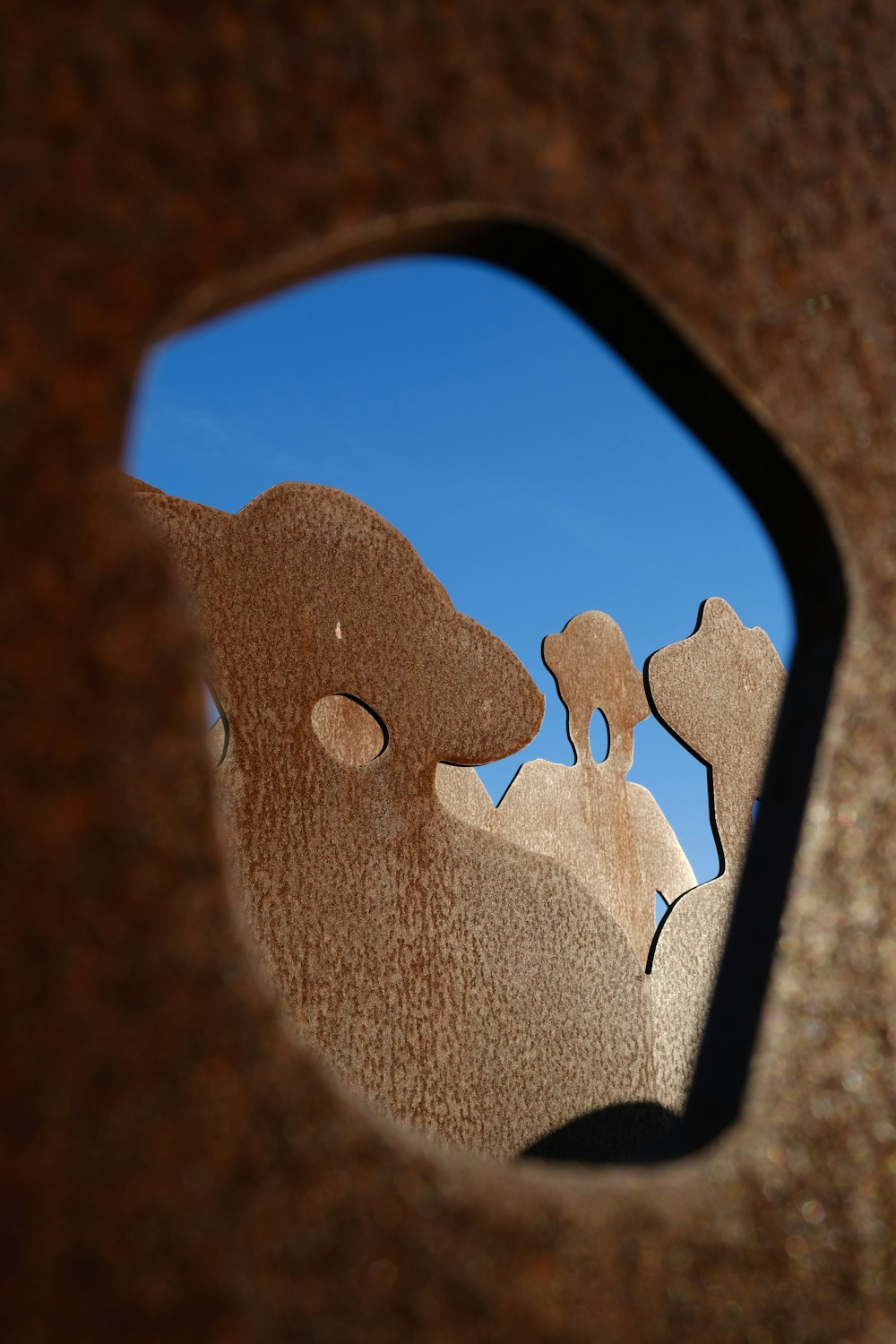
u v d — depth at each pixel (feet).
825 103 3.04
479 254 2.68
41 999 1.90
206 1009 2.02
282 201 2.23
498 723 8.66
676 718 11.42
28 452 1.99
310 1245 2.03
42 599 1.98
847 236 3.00
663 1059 9.25
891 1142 2.62
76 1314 1.84
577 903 8.91
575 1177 2.34
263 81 2.25
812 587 3.06
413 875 8.04
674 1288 2.32
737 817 11.55
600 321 2.88
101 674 2.01
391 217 2.34
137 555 2.07
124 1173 1.91
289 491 8.21
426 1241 2.13
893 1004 2.71
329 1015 7.43
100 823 1.98
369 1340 2.03
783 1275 2.44
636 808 20.02
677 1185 2.41
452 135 2.42
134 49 2.15
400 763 8.16
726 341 2.73
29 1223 1.84
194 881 2.05
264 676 7.75
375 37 2.37
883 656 2.87
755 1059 2.57
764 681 12.29
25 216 2.04
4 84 2.05
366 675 8.17
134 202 2.12
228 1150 2.00
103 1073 1.93
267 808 7.54
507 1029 8.22
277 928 7.38
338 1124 2.12
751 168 2.87
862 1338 2.48
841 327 2.94
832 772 2.76
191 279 2.15
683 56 2.81
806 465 2.81
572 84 2.61
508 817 17.78
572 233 2.54
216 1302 1.94
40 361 2.02
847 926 2.71
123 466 2.09
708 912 10.27
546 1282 2.21
